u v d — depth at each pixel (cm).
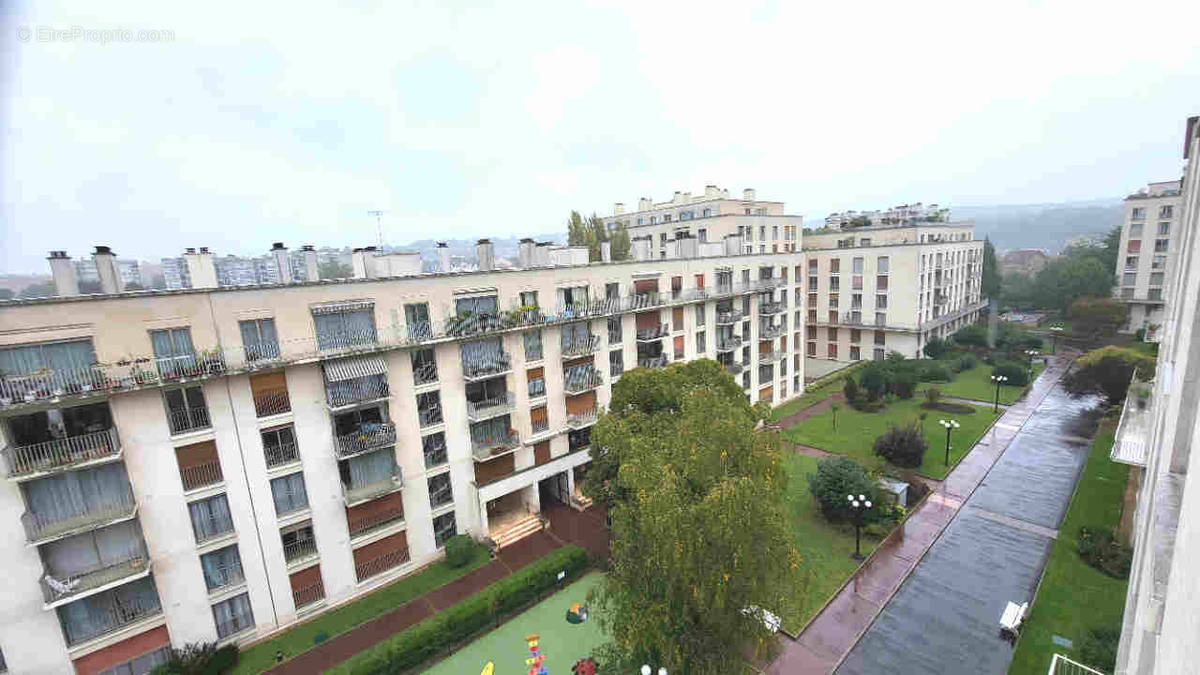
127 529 2097
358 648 2339
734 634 1783
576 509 3466
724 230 5688
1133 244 7225
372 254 2878
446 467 2919
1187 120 1595
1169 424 855
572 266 3425
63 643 1983
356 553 2650
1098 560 2597
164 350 2106
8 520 1867
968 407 5103
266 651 2334
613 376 3728
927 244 6444
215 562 2288
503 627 2467
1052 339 7475
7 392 1831
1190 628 428
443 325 2811
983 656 2123
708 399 2280
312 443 2477
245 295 2255
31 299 1856
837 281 6981
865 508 2798
